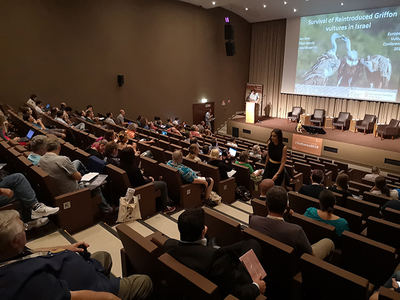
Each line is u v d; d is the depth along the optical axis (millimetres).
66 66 10234
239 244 2104
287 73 15781
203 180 4395
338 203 3998
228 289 1704
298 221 2883
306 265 1972
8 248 1302
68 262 1479
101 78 11250
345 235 2500
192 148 5219
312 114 14961
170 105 13914
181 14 13383
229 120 15547
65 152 5215
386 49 12430
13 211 1398
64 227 3352
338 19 13562
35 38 9398
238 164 5531
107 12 10953
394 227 2895
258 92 16766
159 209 4289
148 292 1924
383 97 12805
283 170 4668
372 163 10766
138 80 12422
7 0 8703
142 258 2045
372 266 2432
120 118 10609
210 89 15617
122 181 3785
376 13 12445
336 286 1859
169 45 13227
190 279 1628
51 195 3258
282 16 15188
